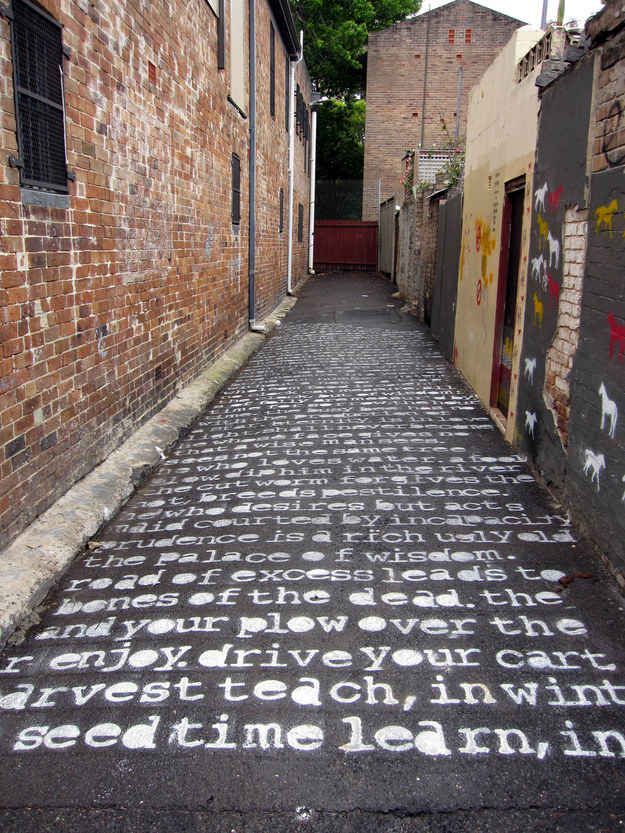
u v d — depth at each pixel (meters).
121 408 6.02
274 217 16.44
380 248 28.91
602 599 3.81
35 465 4.43
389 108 29.25
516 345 6.27
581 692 3.09
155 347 6.98
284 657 3.37
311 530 4.76
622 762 2.70
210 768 2.70
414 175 17.31
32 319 4.33
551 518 4.83
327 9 33.03
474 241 8.48
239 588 4.02
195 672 3.27
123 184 5.91
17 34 4.05
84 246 5.11
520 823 2.44
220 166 9.88
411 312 16.02
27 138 4.20
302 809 2.51
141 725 2.93
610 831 2.40
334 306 17.88
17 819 2.48
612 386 4.03
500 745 2.79
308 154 27.11
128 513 5.09
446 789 2.58
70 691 3.15
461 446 6.44
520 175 6.16
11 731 2.91
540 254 5.51
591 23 4.27
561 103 4.99
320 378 9.46
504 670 3.24
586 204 4.46
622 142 3.91
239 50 11.16
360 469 5.90
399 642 3.47
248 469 5.97
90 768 2.71
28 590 3.79
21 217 4.16
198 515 5.04
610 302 4.05
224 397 8.54
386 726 2.90
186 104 7.91
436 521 4.85
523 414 6.03
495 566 4.20
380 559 4.32
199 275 8.77
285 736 2.86
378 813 2.48
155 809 2.52
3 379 4.00
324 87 35.00
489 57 28.61
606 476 4.12
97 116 5.30
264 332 13.09
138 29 6.21
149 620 3.70
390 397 8.30
